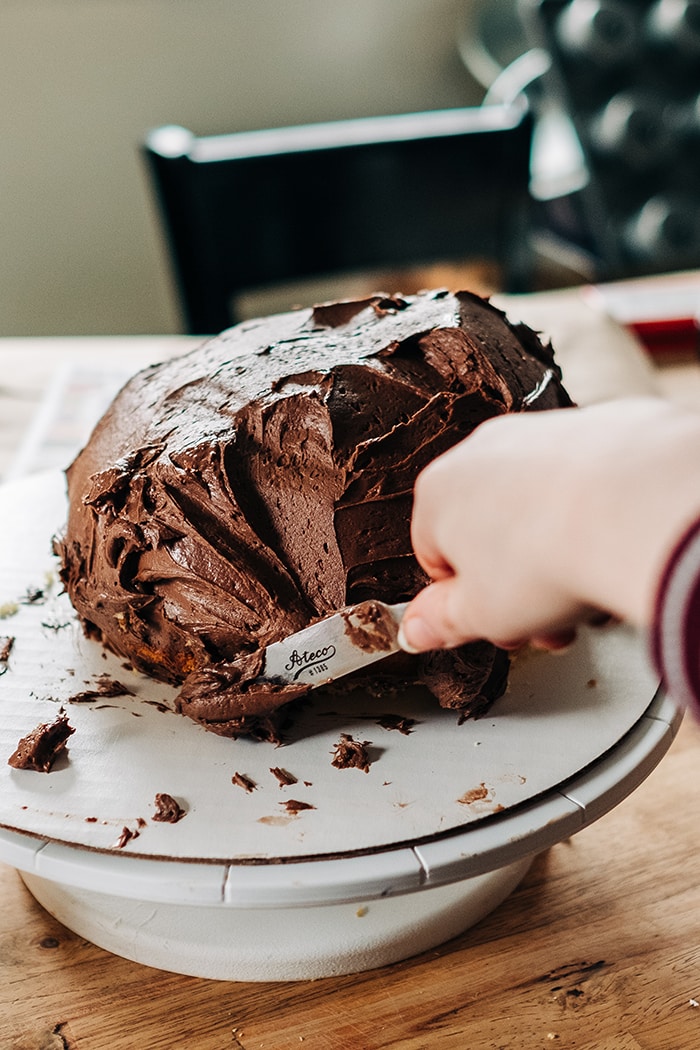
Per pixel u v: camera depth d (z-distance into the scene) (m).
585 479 0.38
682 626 0.35
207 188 1.13
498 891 0.55
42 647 0.63
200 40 1.71
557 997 0.52
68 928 0.56
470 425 0.57
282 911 0.53
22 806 0.52
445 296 0.63
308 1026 0.51
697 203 1.49
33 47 1.63
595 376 0.92
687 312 1.08
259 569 0.56
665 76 1.46
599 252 1.53
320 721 0.58
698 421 0.38
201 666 0.58
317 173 1.16
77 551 0.62
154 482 0.57
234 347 0.64
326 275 1.22
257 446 0.57
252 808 0.52
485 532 0.40
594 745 0.55
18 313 1.83
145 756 0.55
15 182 1.72
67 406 0.93
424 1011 0.52
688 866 0.58
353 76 1.84
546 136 1.63
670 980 0.52
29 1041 0.51
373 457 0.56
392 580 0.57
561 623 0.41
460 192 1.21
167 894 0.49
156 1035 0.51
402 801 0.53
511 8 1.82
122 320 1.87
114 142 1.73
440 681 0.57
